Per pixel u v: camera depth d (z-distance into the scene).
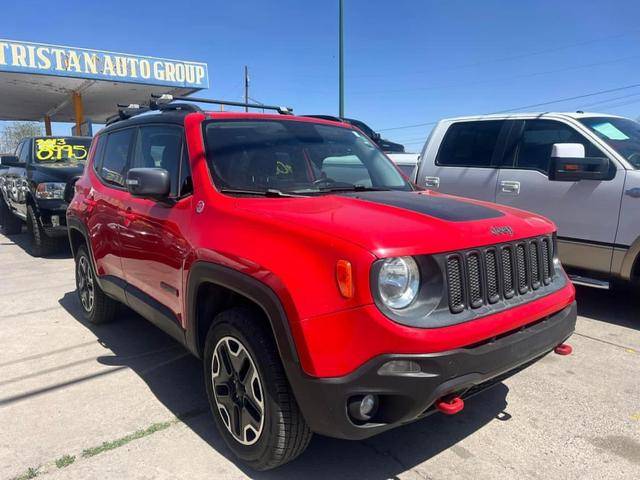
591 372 4.05
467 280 2.52
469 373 2.39
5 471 2.83
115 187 4.43
